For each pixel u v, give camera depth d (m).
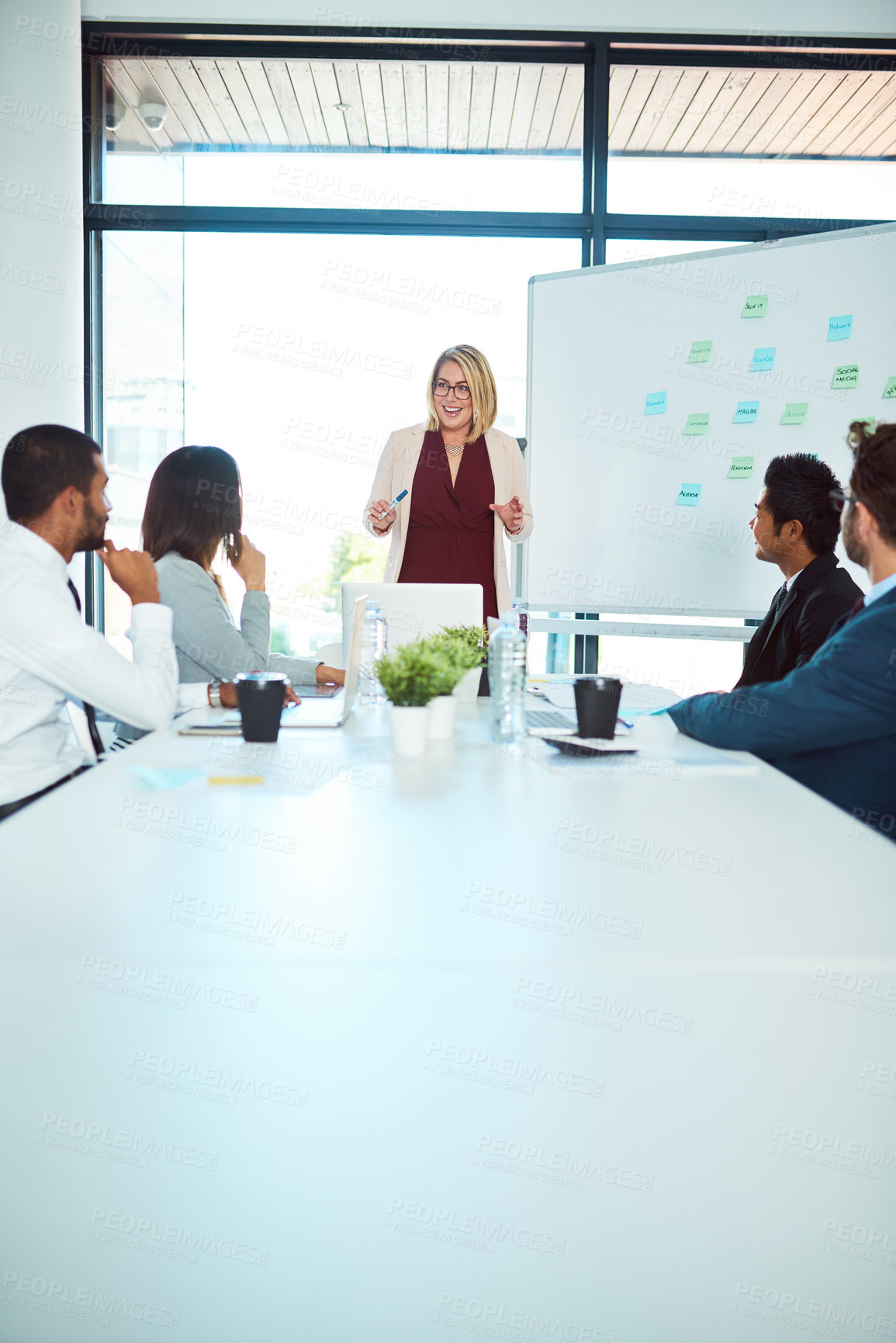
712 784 1.25
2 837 0.98
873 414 3.23
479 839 0.99
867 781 1.45
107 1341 0.74
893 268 3.19
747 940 0.73
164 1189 0.72
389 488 3.00
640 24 3.75
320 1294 0.73
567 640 3.95
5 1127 0.71
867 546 1.45
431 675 1.40
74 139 3.43
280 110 3.92
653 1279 0.72
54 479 1.55
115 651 1.49
